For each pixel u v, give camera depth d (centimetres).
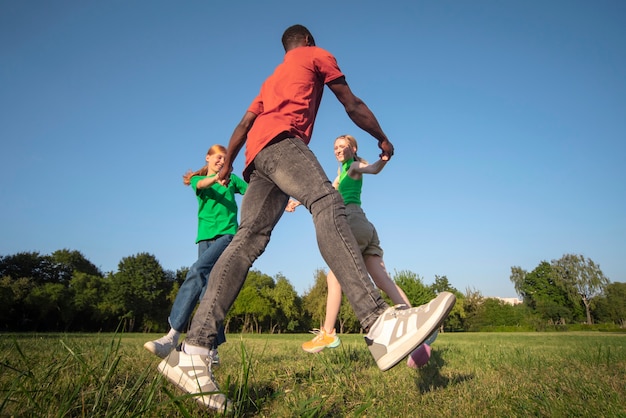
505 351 553
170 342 354
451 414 204
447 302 175
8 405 159
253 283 6162
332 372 280
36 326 4700
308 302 5669
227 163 250
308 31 253
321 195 203
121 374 247
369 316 190
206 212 430
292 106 220
